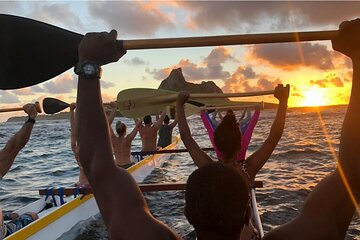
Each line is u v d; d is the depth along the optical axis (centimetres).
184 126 333
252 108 671
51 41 136
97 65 123
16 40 136
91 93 123
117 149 929
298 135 2320
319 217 105
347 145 111
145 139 1165
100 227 609
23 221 524
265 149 335
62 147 2095
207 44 132
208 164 109
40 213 619
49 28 138
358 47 116
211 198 100
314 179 935
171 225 622
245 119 656
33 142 2544
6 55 137
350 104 115
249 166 329
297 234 103
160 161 1216
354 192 108
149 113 507
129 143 932
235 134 298
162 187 583
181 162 1293
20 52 137
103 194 117
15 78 139
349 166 109
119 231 109
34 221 508
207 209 99
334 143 1744
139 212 111
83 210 628
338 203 106
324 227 103
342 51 120
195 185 103
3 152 379
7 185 1023
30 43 137
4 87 140
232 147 298
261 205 716
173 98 494
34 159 1555
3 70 138
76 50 136
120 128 919
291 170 1065
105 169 118
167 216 667
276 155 1359
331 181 110
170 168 1180
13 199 868
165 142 1378
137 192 117
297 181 914
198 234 104
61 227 563
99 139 121
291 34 131
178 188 584
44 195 646
